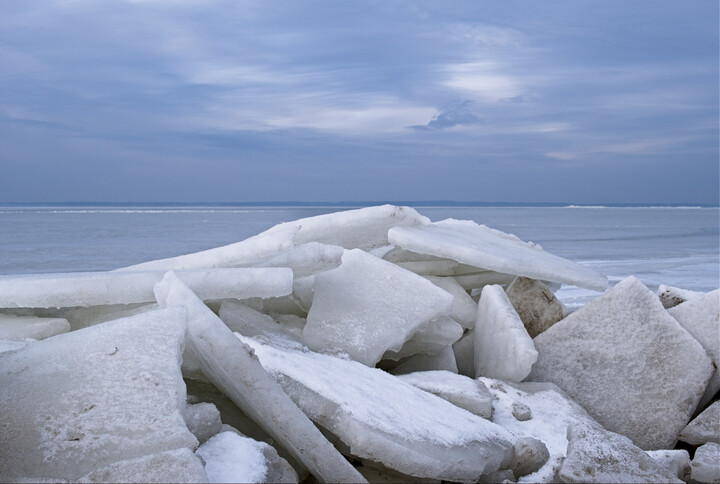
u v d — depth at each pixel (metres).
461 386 3.45
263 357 2.93
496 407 3.51
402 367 4.26
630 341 3.98
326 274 4.22
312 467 2.36
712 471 2.82
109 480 1.84
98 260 19.50
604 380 3.94
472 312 4.68
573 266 5.48
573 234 39.78
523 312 4.52
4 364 2.36
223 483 1.96
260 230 40.31
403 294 4.05
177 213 95.44
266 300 4.22
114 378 2.23
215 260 3.96
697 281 14.53
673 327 3.94
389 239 4.80
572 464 2.59
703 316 4.12
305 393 2.63
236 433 2.33
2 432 2.03
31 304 3.58
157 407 2.12
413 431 2.59
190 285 3.47
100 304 3.58
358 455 2.46
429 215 92.00
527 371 3.84
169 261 4.24
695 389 3.78
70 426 2.04
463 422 2.94
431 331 4.04
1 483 1.85
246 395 2.40
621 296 4.08
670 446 3.71
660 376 3.86
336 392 2.71
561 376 4.03
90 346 2.41
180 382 2.25
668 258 21.47
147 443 1.98
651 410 3.80
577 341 4.08
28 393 2.18
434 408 3.01
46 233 36.03
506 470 2.75
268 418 2.37
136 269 4.26
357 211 4.92
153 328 2.50
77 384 2.21
